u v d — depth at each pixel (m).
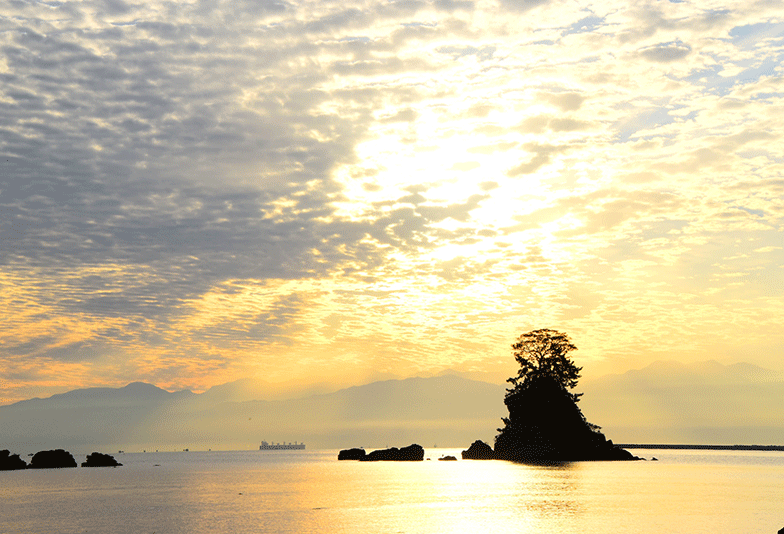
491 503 72.12
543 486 92.88
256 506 75.56
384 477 124.00
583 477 110.75
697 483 98.56
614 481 101.88
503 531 53.16
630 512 63.34
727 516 60.28
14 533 57.31
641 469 137.88
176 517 66.50
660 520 57.94
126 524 61.88
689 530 52.75
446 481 106.56
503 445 185.62
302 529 56.28
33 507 78.44
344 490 95.00
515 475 117.00
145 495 95.00
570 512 63.59
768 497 76.94
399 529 55.16
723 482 101.31
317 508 71.56
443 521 59.09
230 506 76.44
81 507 77.88
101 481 133.62
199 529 57.88
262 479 132.38
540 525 55.88
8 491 105.69
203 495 93.31
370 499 79.81
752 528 53.56
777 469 146.50
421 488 94.06
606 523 56.50
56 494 98.50
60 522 63.97
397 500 77.56
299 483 115.12
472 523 57.47
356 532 54.06
